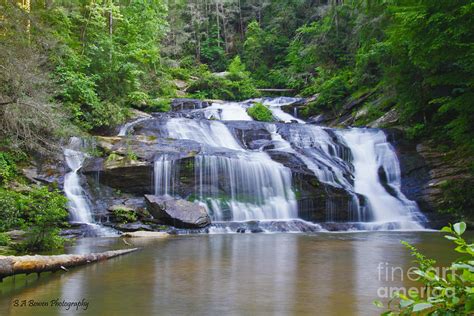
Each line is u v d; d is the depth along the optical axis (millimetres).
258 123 22547
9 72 12125
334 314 4441
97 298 5109
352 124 27031
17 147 14398
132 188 16547
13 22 13297
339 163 19781
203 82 36562
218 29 50438
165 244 10953
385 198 18281
